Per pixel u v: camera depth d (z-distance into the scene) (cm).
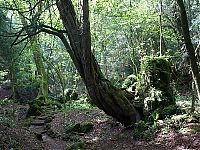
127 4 1752
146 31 2148
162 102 1265
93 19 2014
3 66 2209
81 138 1354
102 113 1698
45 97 2173
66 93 2389
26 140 1148
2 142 1007
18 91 2466
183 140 983
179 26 1828
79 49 1127
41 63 2244
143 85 1353
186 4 2120
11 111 1908
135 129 1180
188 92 2027
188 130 1035
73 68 2670
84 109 1862
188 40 923
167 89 1310
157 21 1909
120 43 2597
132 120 1277
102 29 2106
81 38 1116
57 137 1408
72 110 1848
